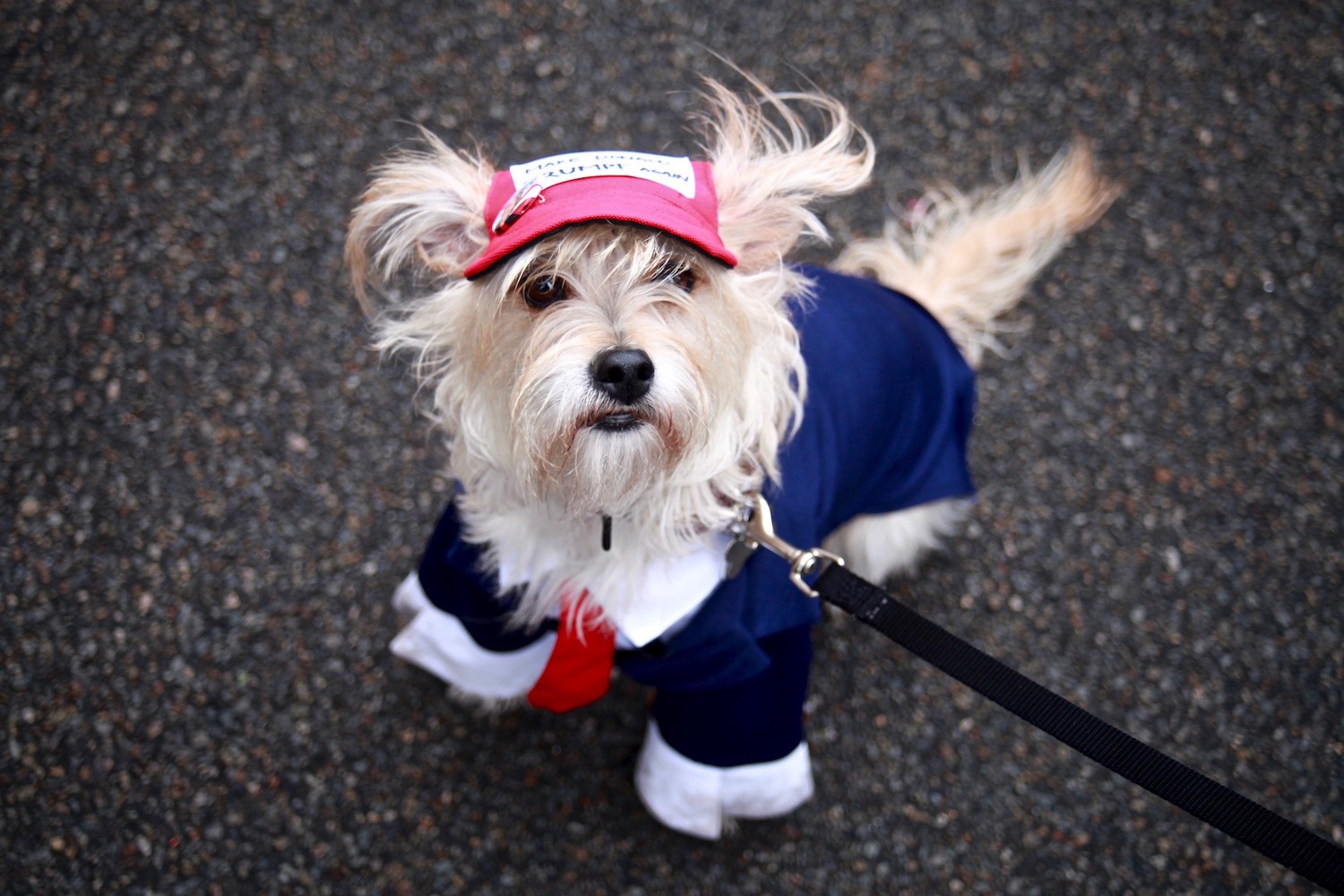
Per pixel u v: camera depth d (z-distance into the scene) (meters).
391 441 0.83
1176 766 0.47
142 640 0.75
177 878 0.69
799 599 0.59
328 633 0.76
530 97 0.96
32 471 0.79
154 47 0.96
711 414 0.54
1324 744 0.76
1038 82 1.00
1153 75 1.01
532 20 1.00
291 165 0.92
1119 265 0.92
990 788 0.75
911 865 0.72
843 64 0.99
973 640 0.80
